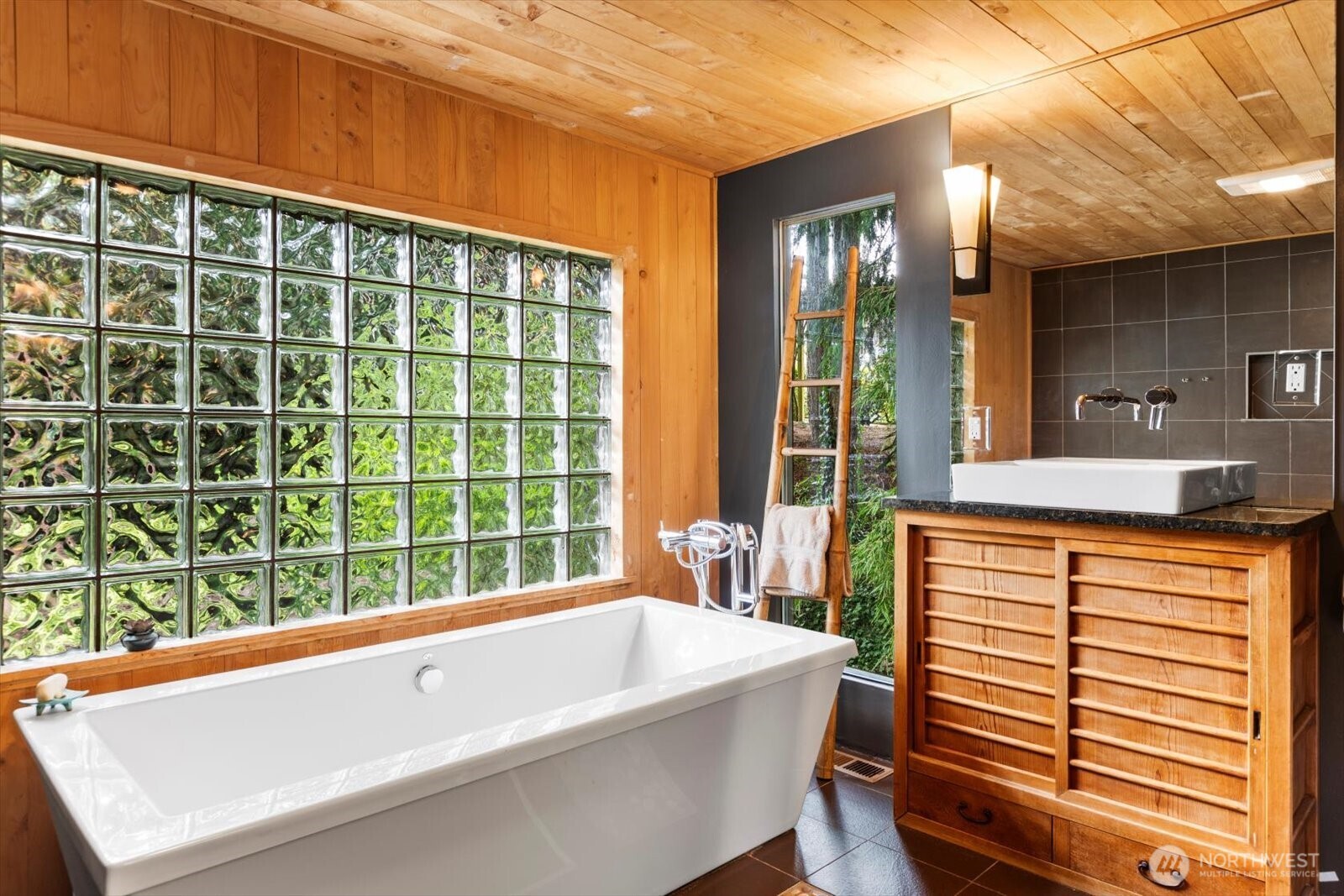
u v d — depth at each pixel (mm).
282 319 2439
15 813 1953
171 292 2238
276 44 2340
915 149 2914
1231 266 2258
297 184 2369
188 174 2197
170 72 2152
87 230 2107
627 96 2783
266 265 2396
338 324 2551
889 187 2994
